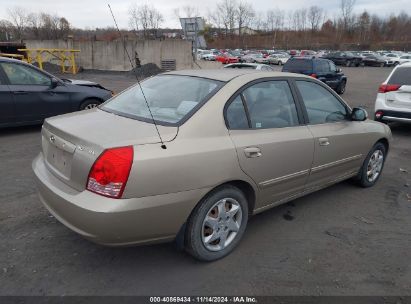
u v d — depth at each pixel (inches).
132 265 118.3
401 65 328.5
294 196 148.6
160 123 114.0
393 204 175.0
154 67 1000.9
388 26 4207.7
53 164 120.0
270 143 127.7
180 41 1010.1
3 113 269.6
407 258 128.9
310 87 156.3
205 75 136.8
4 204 157.8
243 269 118.6
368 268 122.0
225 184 118.2
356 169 182.2
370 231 147.5
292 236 140.9
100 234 98.7
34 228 138.4
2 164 211.6
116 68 1101.7
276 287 110.7
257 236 139.7
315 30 4256.9
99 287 107.4
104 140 102.4
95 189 99.7
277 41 3983.8
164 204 103.0
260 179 126.9
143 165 98.9
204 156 109.2
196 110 115.4
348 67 1669.5
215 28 3767.2
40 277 110.7
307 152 143.3
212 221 117.3
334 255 129.0
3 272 112.1
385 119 332.2
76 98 305.9
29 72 283.6
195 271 116.5
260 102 132.5
